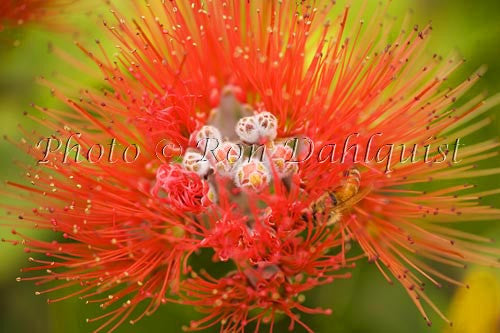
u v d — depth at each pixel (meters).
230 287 0.26
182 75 0.28
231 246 0.26
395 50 0.27
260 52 0.27
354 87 0.27
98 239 0.27
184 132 0.28
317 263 0.26
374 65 0.28
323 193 0.26
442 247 0.27
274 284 0.26
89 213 0.27
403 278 0.27
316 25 0.28
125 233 0.27
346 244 0.27
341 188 0.26
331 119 0.27
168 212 0.27
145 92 0.27
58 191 0.27
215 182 0.27
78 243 0.28
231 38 0.28
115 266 0.27
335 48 0.27
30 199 0.27
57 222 0.27
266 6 0.28
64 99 0.27
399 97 0.27
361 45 0.28
